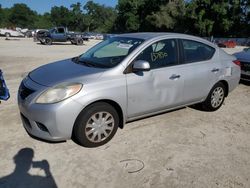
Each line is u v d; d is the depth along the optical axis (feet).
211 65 18.76
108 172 12.37
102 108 14.12
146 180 11.94
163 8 229.66
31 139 14.94
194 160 13.57
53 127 13.15
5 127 16.33
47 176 11.98
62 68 15.58
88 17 447.42
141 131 16.35
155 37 16.44
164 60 16.46
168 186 11.62
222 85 19.97
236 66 20.56
